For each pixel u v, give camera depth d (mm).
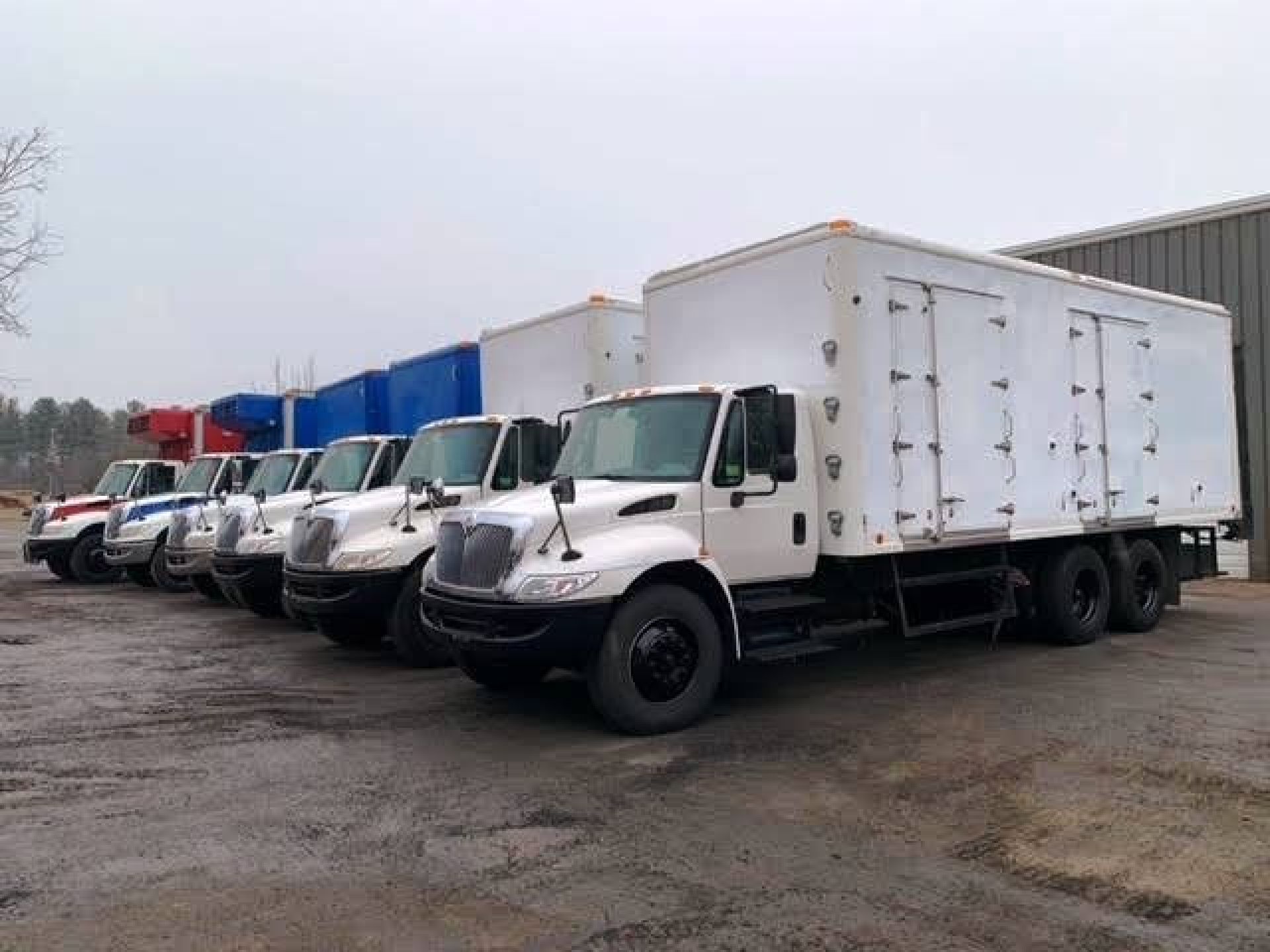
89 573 19188
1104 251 17891
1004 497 9156
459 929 4020
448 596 7336
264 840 5035
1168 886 4359
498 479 10148
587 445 8266
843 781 5883
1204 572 12414
